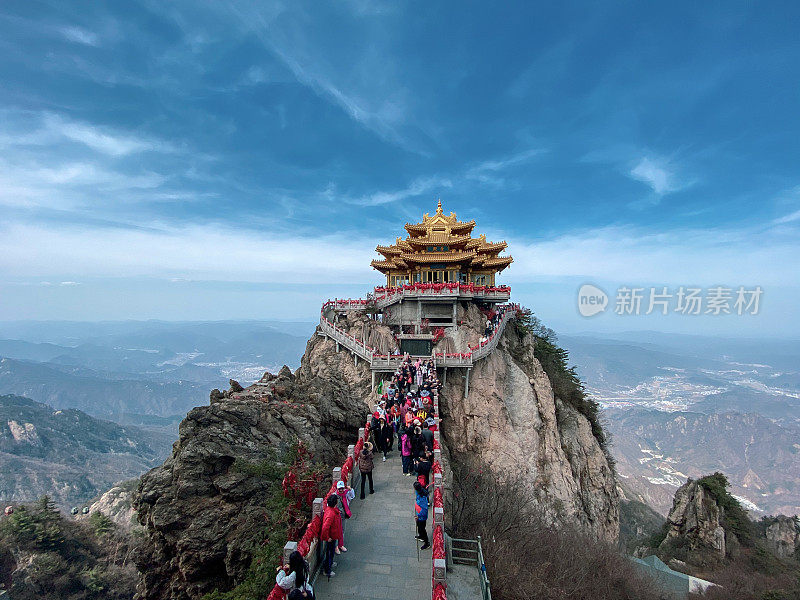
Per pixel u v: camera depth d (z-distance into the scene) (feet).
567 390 211.61
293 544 39.17
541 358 219.00
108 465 645.92
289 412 79.46
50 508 250.37
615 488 196.95
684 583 149.48
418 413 77.97
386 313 181.98
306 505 57.93
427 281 186.60
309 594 34.60
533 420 160.35
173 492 62.85
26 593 202.49
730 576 154.40
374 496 58.44
